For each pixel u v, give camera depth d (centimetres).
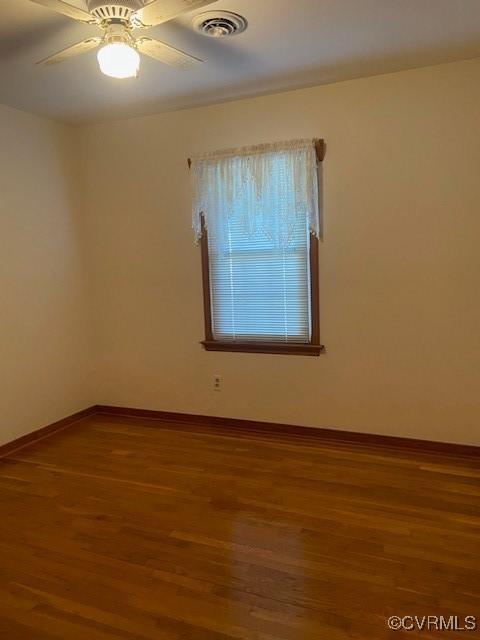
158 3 184
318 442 368
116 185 416
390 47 275
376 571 218
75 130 423
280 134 353
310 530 251
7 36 246
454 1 223
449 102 308
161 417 430
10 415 369
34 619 195
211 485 304
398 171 326
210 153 371
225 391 402
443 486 292
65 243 416
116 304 434
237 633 185
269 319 379
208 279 391
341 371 361
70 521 268
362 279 345
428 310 331
